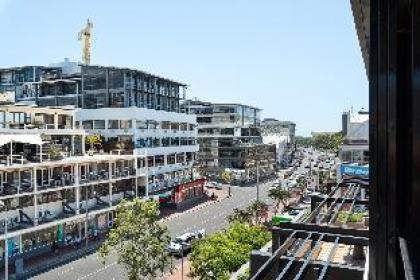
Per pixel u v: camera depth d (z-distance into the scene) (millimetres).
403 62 2408
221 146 111562
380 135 2588
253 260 8930
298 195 83938
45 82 74188
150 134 67125
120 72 68438
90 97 70375
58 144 52062
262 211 62344
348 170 53562
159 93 77125
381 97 2580
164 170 70562
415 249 2010
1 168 40438
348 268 7438
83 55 94438
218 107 116438
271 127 174000
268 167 125312
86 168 52625
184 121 78438
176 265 42875
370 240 2908
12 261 42625
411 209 2082
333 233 8680
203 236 49906
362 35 5070
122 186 59406
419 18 1972
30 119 50344
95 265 43469
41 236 46219
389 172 2436
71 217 48406
